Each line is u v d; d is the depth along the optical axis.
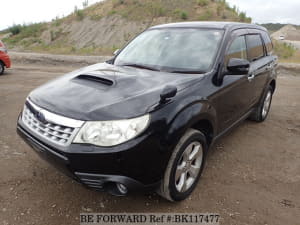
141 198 2.83
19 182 3.01
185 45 3.46
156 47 3.61
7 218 2.48
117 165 2.15
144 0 33.66
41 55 14.74
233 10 30.08
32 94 2.84
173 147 2.38
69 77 3.07
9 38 33.69
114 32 29.36
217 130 3.22
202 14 29.30
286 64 12.94
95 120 2.17
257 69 4.13
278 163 3.64
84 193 2.88
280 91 8.00
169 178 2.48
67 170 2.26
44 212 2.58
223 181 3.17
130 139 2.16
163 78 2.88
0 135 4.16
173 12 30.62
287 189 3.07
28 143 2.64
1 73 9.59
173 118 2.38
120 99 2.36
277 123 5.17
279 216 2.63
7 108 5.52
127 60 3.63
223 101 3.16
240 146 4.11
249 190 3.02
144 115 2.23
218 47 3.29
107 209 2.66
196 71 3.09
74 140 2.18
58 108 2.36
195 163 2.89
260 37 4.63
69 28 32.50
